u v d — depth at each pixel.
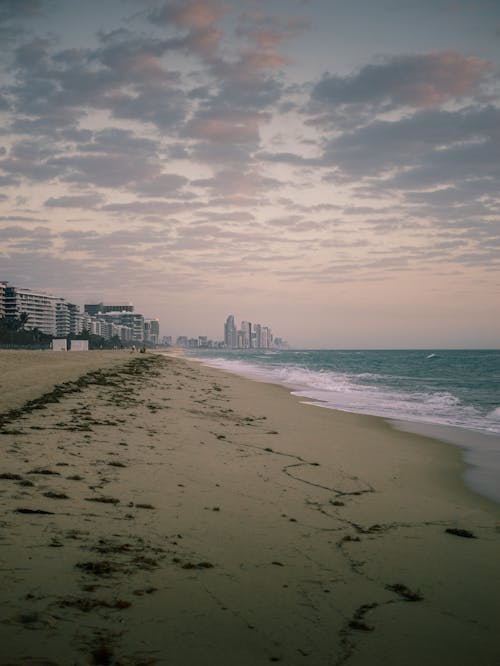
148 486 7.23
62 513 5.55
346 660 3.31
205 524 5.84
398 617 4.05
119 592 3.81
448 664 3.39
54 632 3.11
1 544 4.44
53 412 13.52
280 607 3.98
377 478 9.58
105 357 65.44
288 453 11.19
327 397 27.42
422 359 122.81
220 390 27.94
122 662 2.90
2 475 6.84
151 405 17.38
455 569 5.21
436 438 14.98
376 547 5.72
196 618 3.59
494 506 8.16
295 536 5.80
